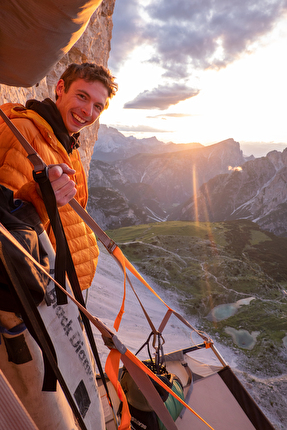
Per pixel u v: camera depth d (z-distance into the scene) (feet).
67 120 5.45
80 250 6.11
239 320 246.27
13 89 21.11
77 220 6.12
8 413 1.95
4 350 2.63
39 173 2.81
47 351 2.20
